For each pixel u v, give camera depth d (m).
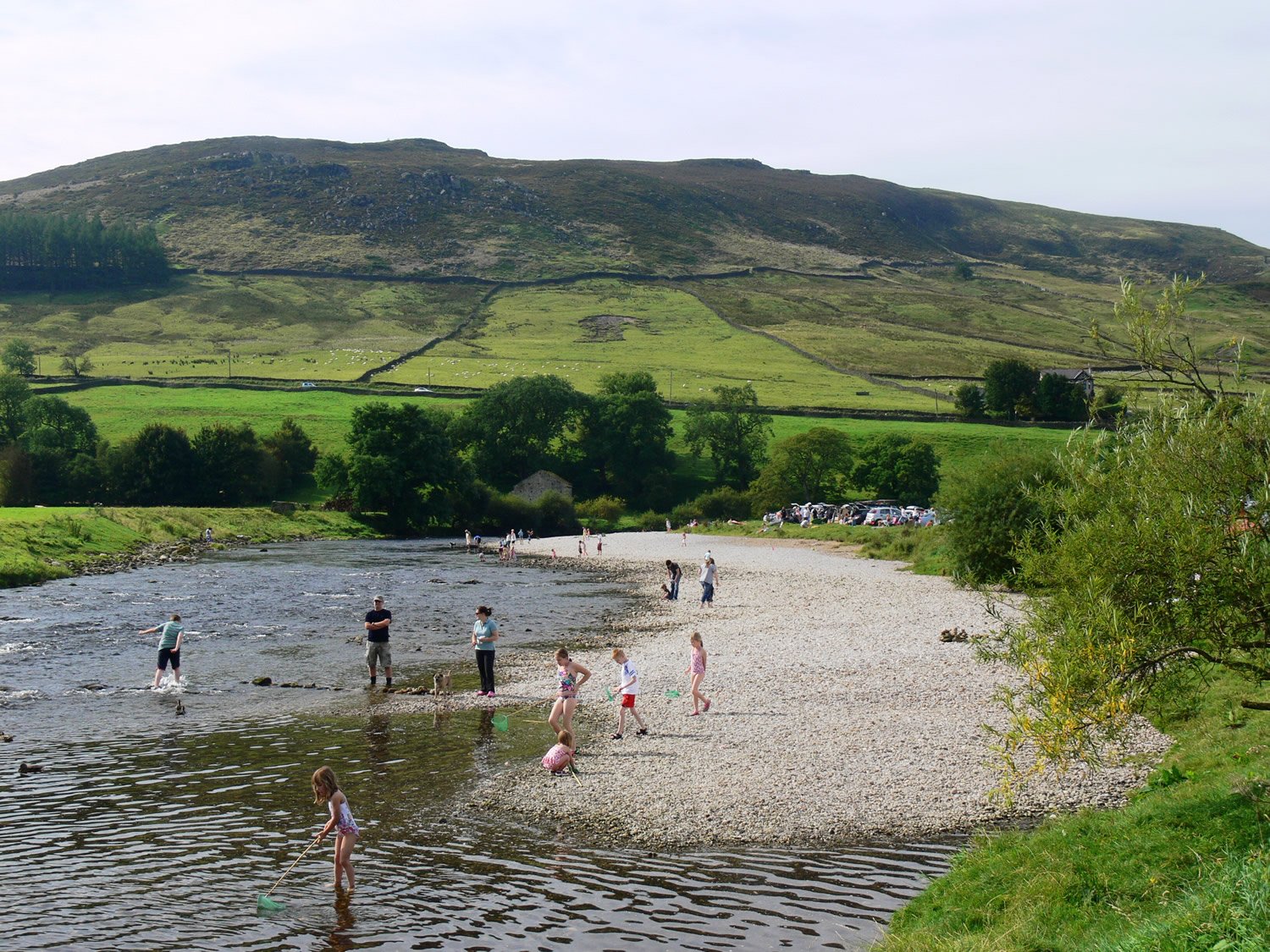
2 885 15.90
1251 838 13.09
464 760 22.84
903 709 25.50
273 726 26.25
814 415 179.62
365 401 180.50
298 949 13.73
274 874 16.33
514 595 57.03
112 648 38.06
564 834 18.00
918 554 72.19
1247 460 13.05
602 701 28.45
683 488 162.00
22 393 144.75
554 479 151.00
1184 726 21.45
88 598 52.12
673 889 15.46
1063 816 16.73
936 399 195.88
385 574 69.69
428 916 14.69
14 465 118.81
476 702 29.02
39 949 13.75
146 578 62.59
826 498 147.50
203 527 96.19
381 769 22.19
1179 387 14.93
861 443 160.00
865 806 18.75
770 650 35.22
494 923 14.42
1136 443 14.29
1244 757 17.80
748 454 162.75
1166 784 18.09
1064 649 12.91
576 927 14.22
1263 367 157.88
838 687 28.30
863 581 60.09
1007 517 49.06
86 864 16.77
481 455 159.00
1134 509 13.66
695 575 67.44
